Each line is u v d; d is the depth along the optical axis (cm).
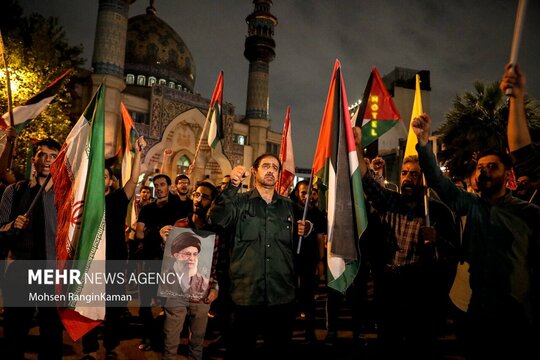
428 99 2700
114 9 2692
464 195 268
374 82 395
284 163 532
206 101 3378
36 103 492
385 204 343
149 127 2989
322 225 498
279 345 306
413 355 308
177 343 343
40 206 351
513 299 236
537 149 241
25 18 2202
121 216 425
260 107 3750
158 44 3753
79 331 319
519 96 235
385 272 331
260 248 311
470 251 257
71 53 2494
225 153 3422
